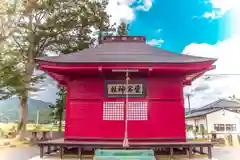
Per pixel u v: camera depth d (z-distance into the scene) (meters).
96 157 9.02
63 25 29.88
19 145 23.34
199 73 13.43
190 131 38.59
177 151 12.72
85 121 12.05
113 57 12.40
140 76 12.41
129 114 12.07
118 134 11.86
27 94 26.98
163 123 11.95
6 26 27.41
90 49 14.59
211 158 11.04
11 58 25.70
